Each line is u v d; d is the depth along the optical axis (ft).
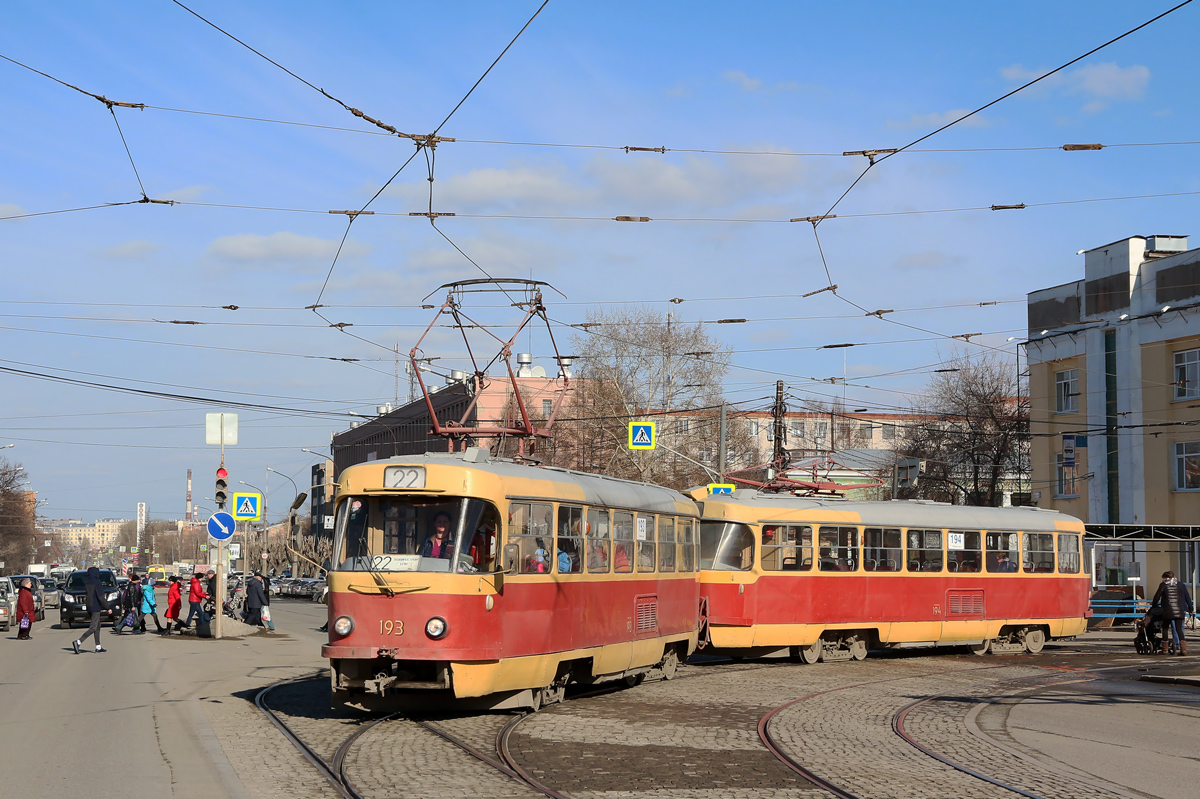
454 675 42.78
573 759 36.01
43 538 413.39
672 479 167.73
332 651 42.96
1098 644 97.50
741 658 79.25
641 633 57.62
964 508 85.66
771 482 89.30
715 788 31.71
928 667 74.13
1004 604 85.71
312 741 38.81
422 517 44.29
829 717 47.75
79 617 117.91
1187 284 139.95
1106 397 151.84
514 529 46.01
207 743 37.88
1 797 29.09
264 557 282.77
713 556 73.10
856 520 78.13
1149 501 143.54
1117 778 34.78
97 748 36.81
